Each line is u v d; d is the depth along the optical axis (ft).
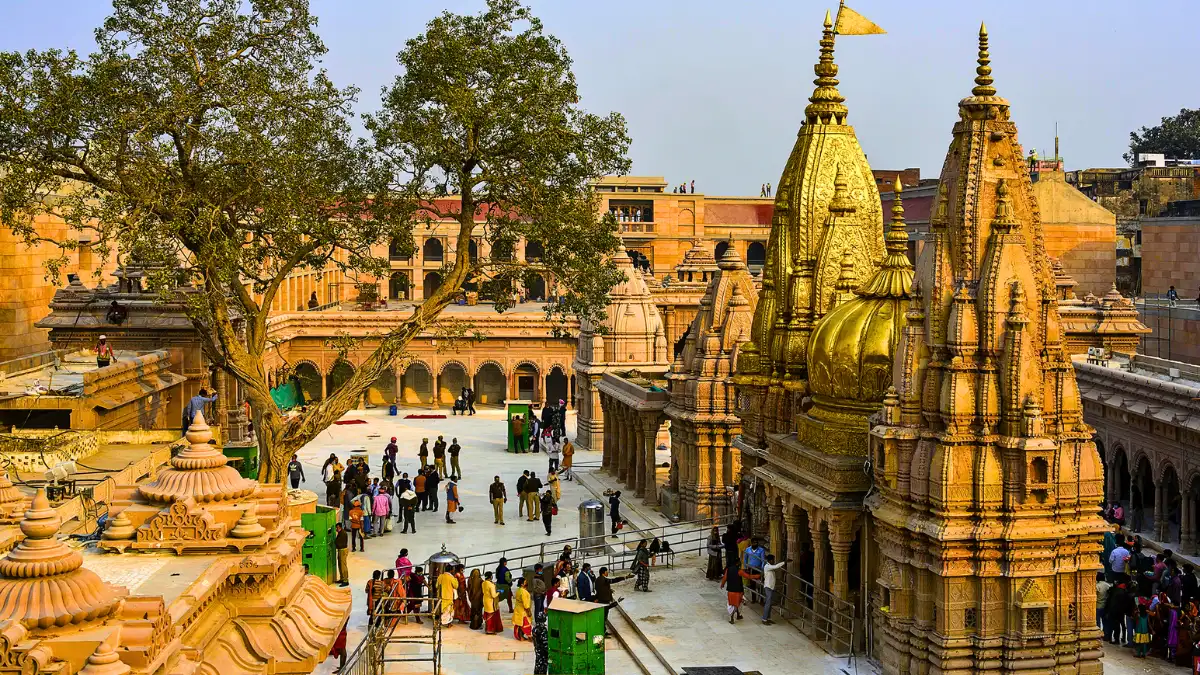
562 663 115.65
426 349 303.07
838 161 146.10
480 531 179.83
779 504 135.23
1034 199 110.42
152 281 146.41
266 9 155.53
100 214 147.84
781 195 148.25
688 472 176.65
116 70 149.07
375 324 302.04
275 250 163.22
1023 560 106.73
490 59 158.10
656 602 138.92
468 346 303.48
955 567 106.93
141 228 144.97
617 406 212.02
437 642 114.52
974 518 107.14
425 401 316.40
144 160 150.10
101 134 147.43
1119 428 173.17
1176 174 426.10
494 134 161.89
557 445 247.29
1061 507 107.34
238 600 79.87
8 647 57.67
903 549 111.04
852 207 143.33
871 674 114.93
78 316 210.59
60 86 146.92
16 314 237.86
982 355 107.86
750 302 179.22
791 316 145.48
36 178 146.30
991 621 107.45
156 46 150.00
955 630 107.55
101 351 184.24
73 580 63.26
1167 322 248.11
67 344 209.97
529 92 157.99
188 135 152.97
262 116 154.20
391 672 119.03
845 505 120.67
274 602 80.38
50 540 63.67
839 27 149.79
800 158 147.13
